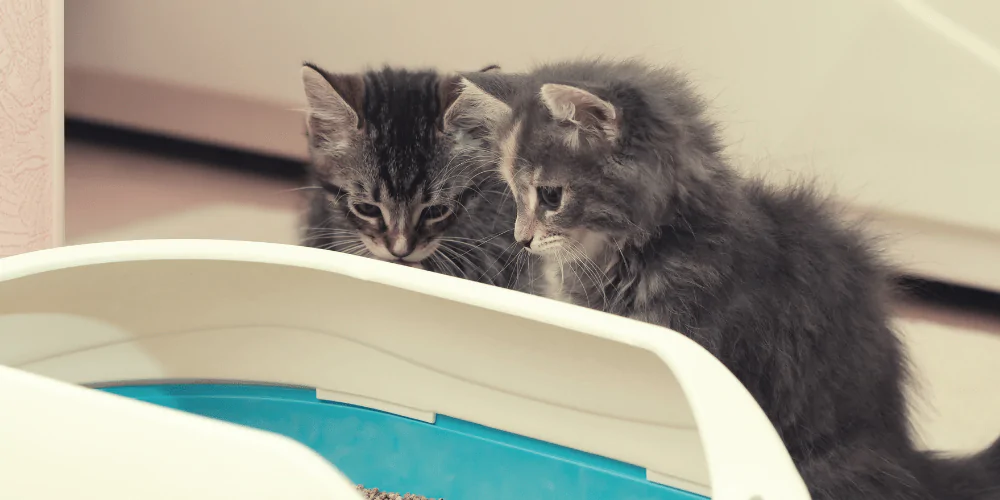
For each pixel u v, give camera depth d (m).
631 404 0.80
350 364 0.95
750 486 0.57
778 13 0.96
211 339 0.95
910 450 1.04
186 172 1.34
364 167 1.22
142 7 1.28
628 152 1.02
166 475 0.46
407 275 0.80
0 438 0.51
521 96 1.09
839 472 1.07
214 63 1.26
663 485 0.83
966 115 0.91
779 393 1.07
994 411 0.99
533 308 0.75
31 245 1.48
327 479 0.43
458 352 0.87
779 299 1.04
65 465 0.49
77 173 1.42
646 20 1.02
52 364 0.90
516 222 1.15
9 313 0.83
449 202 1.20
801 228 1.01
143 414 0.47
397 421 0.95
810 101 0.97
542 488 0.89
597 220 1.08
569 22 1.06
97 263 0.82
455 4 1.10
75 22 1.33
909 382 1.02
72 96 1.37
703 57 1.01
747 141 1.01
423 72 1.15
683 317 1.08
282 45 1.21
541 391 0.85
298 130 1.25
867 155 0.96
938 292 0.98
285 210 1.30
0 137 1.43
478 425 0.92
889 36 0.92
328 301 0.90
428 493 0.95
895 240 0.98
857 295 1.01
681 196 1.03
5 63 1.39
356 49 1.17
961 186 0.93
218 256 0.85
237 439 0.45
